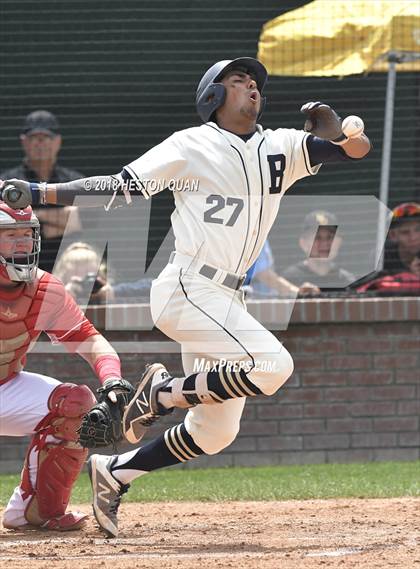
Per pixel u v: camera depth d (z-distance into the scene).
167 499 20.77
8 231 14.84
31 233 15.08
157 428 27.55
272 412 28.06
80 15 30.02
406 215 28.94
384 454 28.33
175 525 17.02
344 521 17.23
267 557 13.66
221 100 14.41
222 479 24.27
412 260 29.12
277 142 14.74
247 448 27.95
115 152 30.05
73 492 21.92
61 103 30.02
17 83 29.84
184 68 30.48
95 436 14.43
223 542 15.16
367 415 28.30
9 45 29.80
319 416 28.17
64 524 16.27
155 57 30.23
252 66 14.69
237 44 30.48
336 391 28.22
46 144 28.55
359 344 28.27
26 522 16.31
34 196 14.30
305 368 28.14
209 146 14.33
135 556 13.89
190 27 30.36
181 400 14.33
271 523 17.14
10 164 29.97
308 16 27.86
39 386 16.12
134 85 30.20
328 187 30.89
